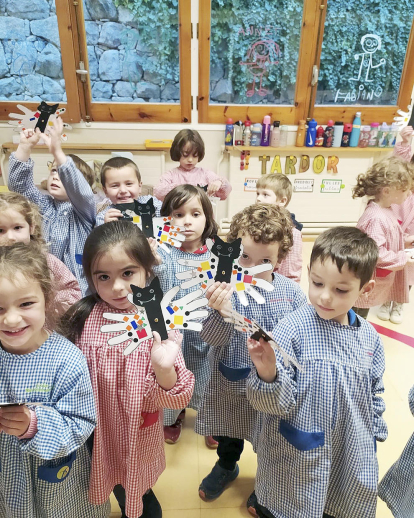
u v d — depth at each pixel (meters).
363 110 3.59
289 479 1.06
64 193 1.98
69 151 3.39
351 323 1.06
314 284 1.02
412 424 1.78
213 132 3.59
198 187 1.74
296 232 1.89
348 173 3.73
